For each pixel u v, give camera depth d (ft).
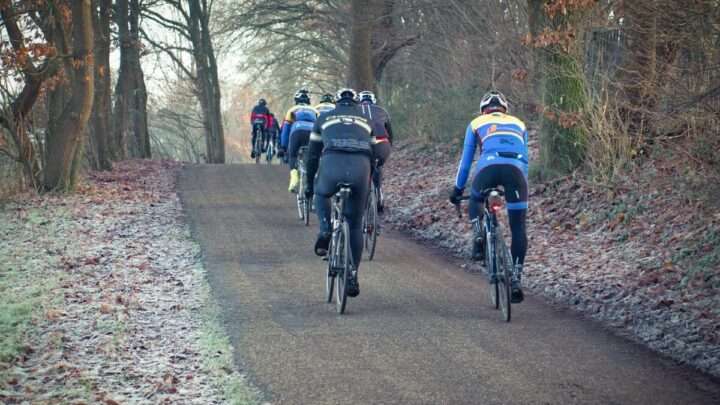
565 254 41.73
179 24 139.33
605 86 50.42
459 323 29.84
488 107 32.04
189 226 52.75
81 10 65.77
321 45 135.64
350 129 32.32
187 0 142.82
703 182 40.04
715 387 23.06
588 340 27.73
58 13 66.54
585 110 52.03
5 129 68.03
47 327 29.09
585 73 53.01
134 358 25.40
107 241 46.73
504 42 77.61
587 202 48.26
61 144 66.80
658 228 41.09
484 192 30.78
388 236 51.65
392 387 22.75
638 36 45.27
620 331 29.14
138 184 76.07
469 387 22.72
